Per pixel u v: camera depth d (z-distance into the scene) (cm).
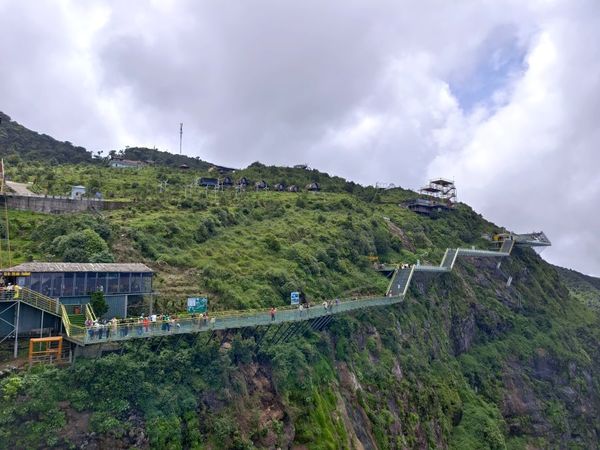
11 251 5953
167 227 7400
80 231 6119
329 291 7862
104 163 17388
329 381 6022
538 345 11875
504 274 13712
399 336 8294
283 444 4875
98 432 3809
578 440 10838
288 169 19250
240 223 9231
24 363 4041
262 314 5350
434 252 12250
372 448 6016
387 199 16600
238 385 4850
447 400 8281
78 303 4784
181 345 4712
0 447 3478
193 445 4184
